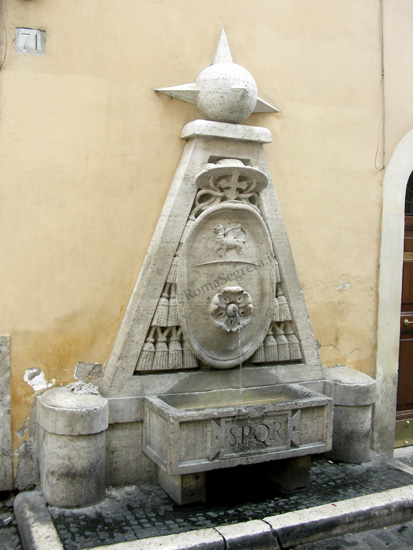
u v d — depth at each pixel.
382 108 4.80
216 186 3.90
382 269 4.84
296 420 3.63
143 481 3.82
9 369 3.57
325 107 4.54
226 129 3.88
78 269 3.73
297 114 4.41
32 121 3.57
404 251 5.11
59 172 3.65
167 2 3.90
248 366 4.14
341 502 3.62
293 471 3.84
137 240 3.89
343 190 4.64
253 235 4.04
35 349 3.64
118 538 3.11
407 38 4.91
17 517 3.41
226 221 3.95
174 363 3.85
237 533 3.18
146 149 3.89
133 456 3.78
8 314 3.56
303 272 4.50
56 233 3.66
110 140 3.78
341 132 4.61
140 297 3.74
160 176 3.94
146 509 3.46
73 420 3.36
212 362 3.92
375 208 4.80
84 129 3.70
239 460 3.46
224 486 3.93
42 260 3.63
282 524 3.30
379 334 4.86
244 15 4.18
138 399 3.73
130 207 3.86
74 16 3.64
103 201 3.78
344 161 4.64
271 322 4.20
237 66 3.89
